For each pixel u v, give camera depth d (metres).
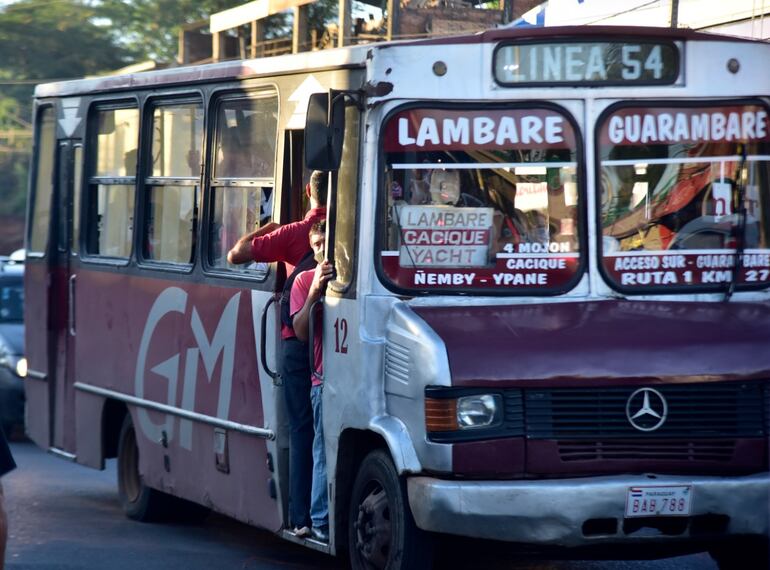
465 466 13.11
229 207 18.16
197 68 19.02
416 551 13.77
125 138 21.39
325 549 15.42
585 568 17.27
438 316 13.91
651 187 14.67
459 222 14.34
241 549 19.03
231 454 17.81
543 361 13.15
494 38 14.41
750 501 13.18
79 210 22.77
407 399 13.65
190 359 18.94
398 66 14.29
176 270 19.39
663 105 14.73
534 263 14.39
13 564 17.52
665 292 14.65
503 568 17.25
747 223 14.95
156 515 21.11
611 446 13.23
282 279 16.70
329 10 38.78
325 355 15.28
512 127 14.43
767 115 15.10
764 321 14.06
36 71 79.12
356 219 14.63
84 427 22.50
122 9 80.25
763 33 25.94
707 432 13.35
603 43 14.60
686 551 14.17
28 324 24.91
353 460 15.13
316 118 14.01
